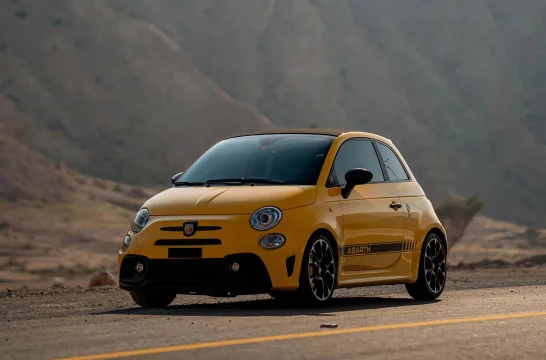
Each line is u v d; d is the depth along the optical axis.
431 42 134.12
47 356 7.11
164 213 11.41
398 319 9.60
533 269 29.58
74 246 67.50
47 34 105.06
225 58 119.12
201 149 103.56
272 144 12.59
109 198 85.25
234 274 10.98
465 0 138.62
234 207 11.22
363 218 12.17
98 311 11.73
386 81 125.62
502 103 130.88
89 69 104.69
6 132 91.06
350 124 119.88
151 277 11.26
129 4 117.25
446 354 7.06
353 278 12.02
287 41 122.50
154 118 103.69
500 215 117.69
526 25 139.62
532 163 124.69
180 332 8.45
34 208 74.69
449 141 124.69
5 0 106.25
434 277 13.47
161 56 109.00
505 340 7.85
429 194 116.50
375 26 131.75
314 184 11.77
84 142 98.88
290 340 7.82
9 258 58.41
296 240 11.12
